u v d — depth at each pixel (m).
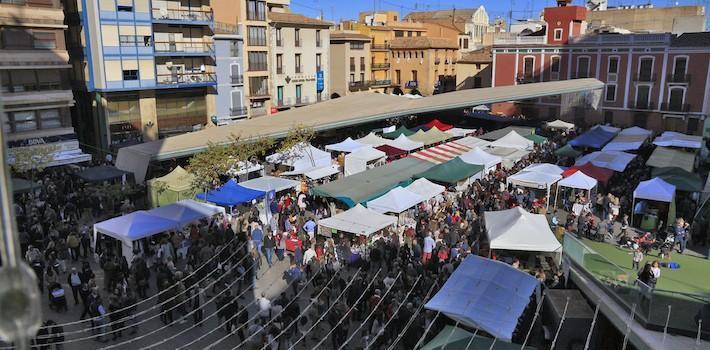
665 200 21.30
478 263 14.78
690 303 11.41
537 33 58.44
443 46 68.00
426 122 49.53
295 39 52.34
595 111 52.94
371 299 14.21
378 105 40.38
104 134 37.12
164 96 40.41
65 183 25.72
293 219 21.27
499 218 18.88
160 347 13.95
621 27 71.50
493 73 59.56
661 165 27.81
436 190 23.50
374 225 19.00
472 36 81.31
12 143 29.55
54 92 31.08
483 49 66.69
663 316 11.58
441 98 42.72
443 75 69.69
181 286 14.95
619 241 19.81
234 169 25.88
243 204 24.42
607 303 13.09
